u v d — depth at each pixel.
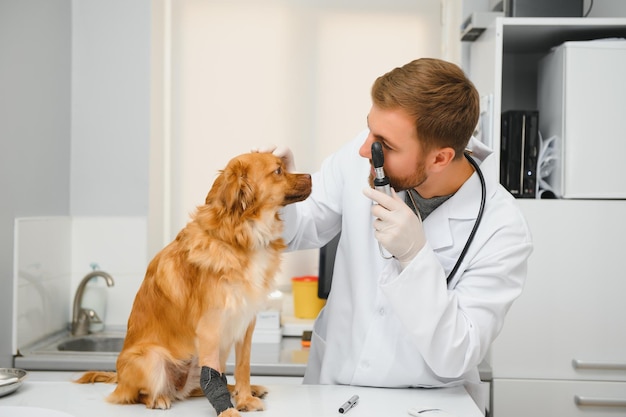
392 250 1.28
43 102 2.60
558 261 2.32
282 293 3.10
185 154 3.13
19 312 2.38
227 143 3.14
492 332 1.36
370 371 1.43
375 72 3.15
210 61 3.13
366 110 3.15
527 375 2.33
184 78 3.13
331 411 1.25
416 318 1.27
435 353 1.29
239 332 1.28
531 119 2.39
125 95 2.88
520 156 2.38
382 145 1.30
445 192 1.48
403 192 1.52
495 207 1.44
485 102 2.41
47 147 2.65
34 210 2.52
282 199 1.30
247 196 1.24
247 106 3.14
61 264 2.78
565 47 2.31
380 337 1.44
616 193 2.31
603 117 2.30
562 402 2.32
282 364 2.29
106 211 2.90
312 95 3.15
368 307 1.48
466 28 2.56
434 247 1.45
